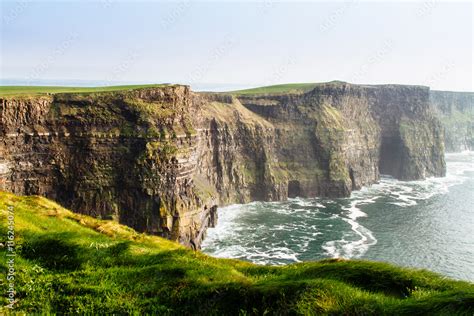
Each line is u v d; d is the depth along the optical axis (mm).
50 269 20641
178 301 16250
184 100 149625
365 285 17078
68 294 17453
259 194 195625
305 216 159875
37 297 17000
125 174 130625
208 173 181625
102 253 22875
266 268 23781
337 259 25328
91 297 16922
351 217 156750
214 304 15484
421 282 16828
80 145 131875
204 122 183875
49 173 129000
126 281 18672
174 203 128750
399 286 16734
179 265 20250
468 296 12531
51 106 131750
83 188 129000
